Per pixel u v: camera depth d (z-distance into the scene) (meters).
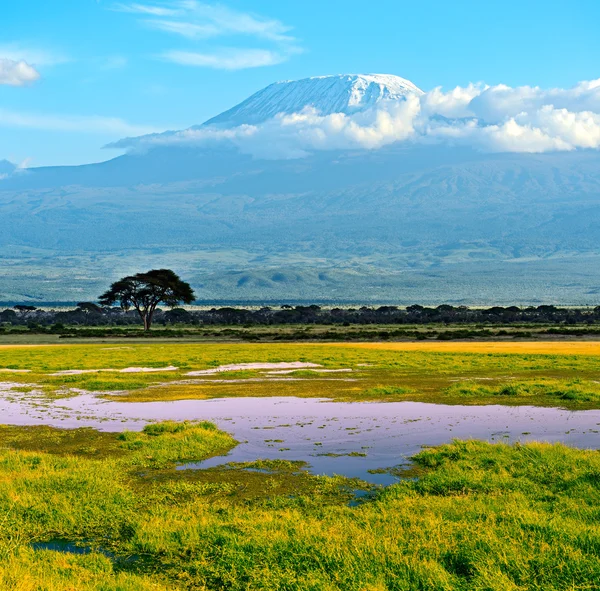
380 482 15.09
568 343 72.75
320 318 155.00
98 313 162.62
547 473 14.91
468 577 9.66
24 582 9.28
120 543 11.41
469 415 23.70
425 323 140.12
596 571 9.44
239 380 36.16
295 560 10.18
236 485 14.79
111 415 24.92
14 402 28.45
